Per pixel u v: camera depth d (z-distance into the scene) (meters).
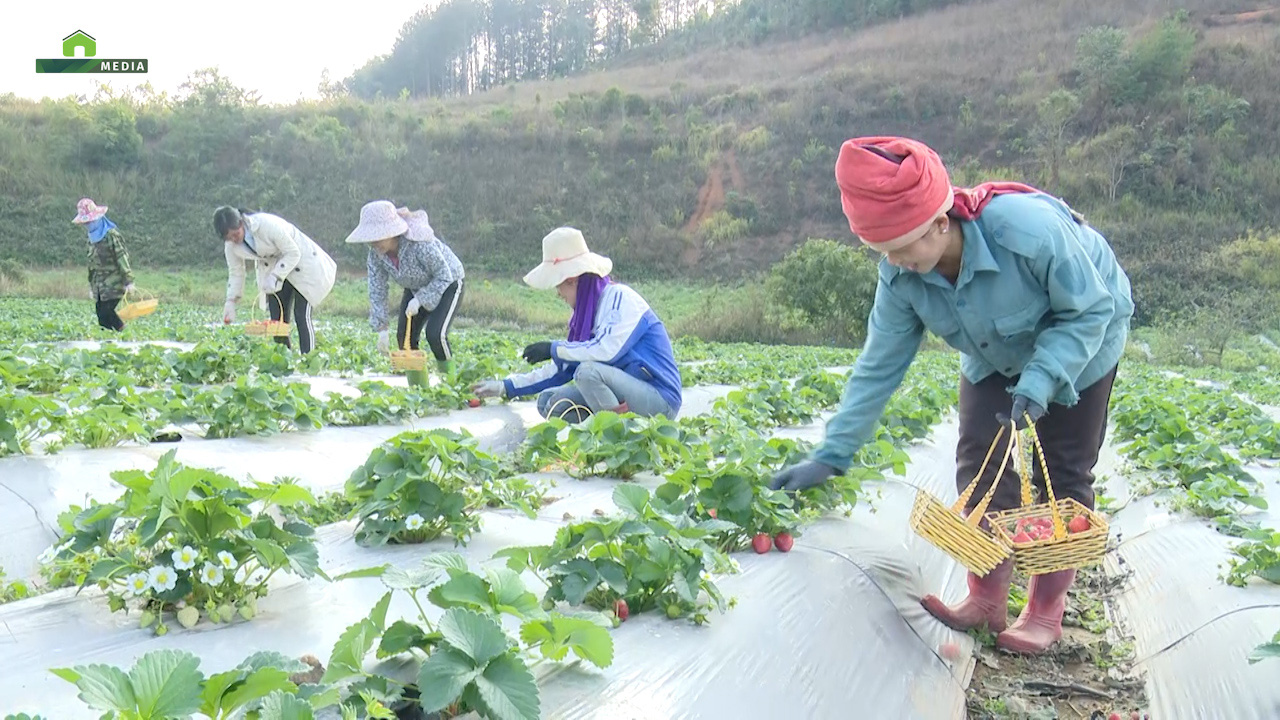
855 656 3.65
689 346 20.94
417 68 117.38
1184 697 3.75
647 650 3.08
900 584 4.44
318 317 29.44
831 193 43.66
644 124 49.94
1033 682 4.09
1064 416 4.01
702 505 4.18
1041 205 3.69
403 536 4.19
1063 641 4.50
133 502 3.10
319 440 6.42
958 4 66.69
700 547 3.41
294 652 2.95
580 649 2.75
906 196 3.43
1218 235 37.50
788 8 75.88
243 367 9.18
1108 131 44.22
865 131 47.62
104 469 4.95
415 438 4.31
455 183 44.88
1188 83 46.28
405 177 45.06
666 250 41.44
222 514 3.11
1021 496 4.16
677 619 3.36
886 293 4.05
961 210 3.65
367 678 2.51
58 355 8.02
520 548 3.24
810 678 3.34
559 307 34.59
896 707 3.55
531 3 111.38
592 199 44.25
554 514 4.80
